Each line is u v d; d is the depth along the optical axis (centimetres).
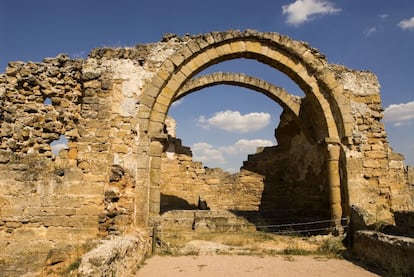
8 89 1015
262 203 1850
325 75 1206
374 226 911
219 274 711
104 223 925
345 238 1012
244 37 1198
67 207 948
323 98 1227
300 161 1678
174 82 1133
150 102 1077
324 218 1356
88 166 995
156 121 1091
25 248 901
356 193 1130
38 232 923
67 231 934
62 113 1042
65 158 1018
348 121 1179
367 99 1206
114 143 1027
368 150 1168
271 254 941
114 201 958
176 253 953
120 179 981
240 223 1448
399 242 698
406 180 1170
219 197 1873
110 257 548
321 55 1224
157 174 1060
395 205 1134
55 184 957
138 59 1098
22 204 927
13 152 979
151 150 1070
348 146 1166
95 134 1023
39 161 979
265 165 1912
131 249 719
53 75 1048
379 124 1191
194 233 1313
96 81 1060
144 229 976
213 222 1414
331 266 790
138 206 1009
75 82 1076
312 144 1508
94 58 1080
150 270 744
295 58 1232
